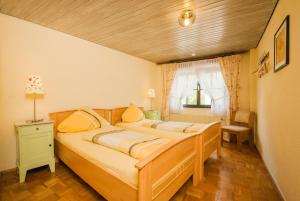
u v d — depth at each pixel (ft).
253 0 6.78
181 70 17.11
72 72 10.73
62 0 6.92
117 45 12.62
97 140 7.39
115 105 13.83
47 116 9.54
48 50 9.55
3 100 8.05
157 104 18.94
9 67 8.20
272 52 7.99
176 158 5.98
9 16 8.16
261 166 9.50
